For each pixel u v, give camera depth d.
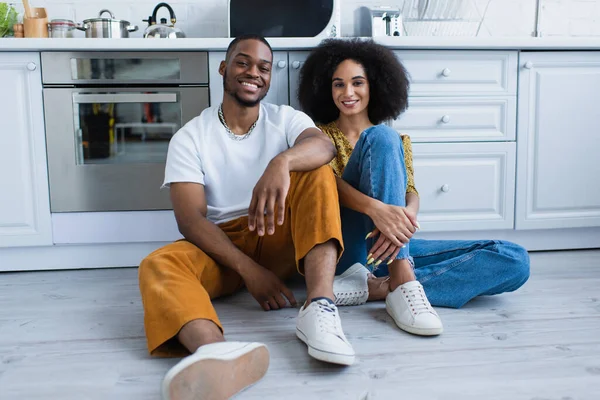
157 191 2.11
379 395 1.05
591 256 2.23
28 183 2.08
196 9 2.70
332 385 1.09
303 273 1.37
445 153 2.20
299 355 1.24
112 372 1.17
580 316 1.49
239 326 1.43
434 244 1.63
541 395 1.04
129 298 1.74
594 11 2.86
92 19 2.30
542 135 2.24
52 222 2.10
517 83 2.21
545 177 2.26
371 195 1.45
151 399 1.05
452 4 2.55
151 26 2.34
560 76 2.22
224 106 1.60
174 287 1.21
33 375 1.16
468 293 1.55
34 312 1.60
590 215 2.30
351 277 1.60
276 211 1.50
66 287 1.89
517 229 2.27
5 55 2.02
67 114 2.05
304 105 1.98
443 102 2.18
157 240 2.14
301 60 2.12
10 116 2.04
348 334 1.37
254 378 1.09
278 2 2.27
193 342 1.13
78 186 2.09
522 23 2.82
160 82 2.07
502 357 1.22
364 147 1.47
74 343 1.34
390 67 1.84
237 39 1.56
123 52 2.04
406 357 1.22
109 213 2.11
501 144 2.21
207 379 0.96
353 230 1.61
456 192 2.22
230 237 1.55
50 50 2.02
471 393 1.05
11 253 2.13
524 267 1.52
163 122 2.09
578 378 1.11
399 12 2.40
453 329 1.40
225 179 1.58
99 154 2.09
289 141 1.60
